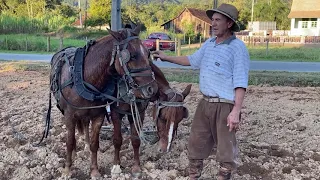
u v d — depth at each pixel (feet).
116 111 16.35
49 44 86.17
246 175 16.99
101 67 14.93
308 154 19.83
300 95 35.27
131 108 15.30
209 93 13.57
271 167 18.04
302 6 147.84
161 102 13.52
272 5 193.88
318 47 96.63
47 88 37.09
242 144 21.11
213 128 13.87
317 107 30.22
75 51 16.28
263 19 194.08
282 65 60.64
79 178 17.03
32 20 134.00
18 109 28.14
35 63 58.85
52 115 26.27
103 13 152.87
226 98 13.32
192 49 85.15
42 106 29.17
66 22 150.92
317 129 24.12
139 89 13.65
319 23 144.15
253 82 42.68
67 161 16.81
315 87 40.11
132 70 13.61
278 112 28.35
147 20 208.33
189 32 138.62
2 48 88.69
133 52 13.69
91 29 143.13
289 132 23.48
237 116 12.91
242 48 13.10
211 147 14.65
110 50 14.79
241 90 12.91
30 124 24.14
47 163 18.12
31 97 32.81
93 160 16.87
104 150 20.01
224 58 13.17
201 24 148.05
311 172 17.63
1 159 18.58
